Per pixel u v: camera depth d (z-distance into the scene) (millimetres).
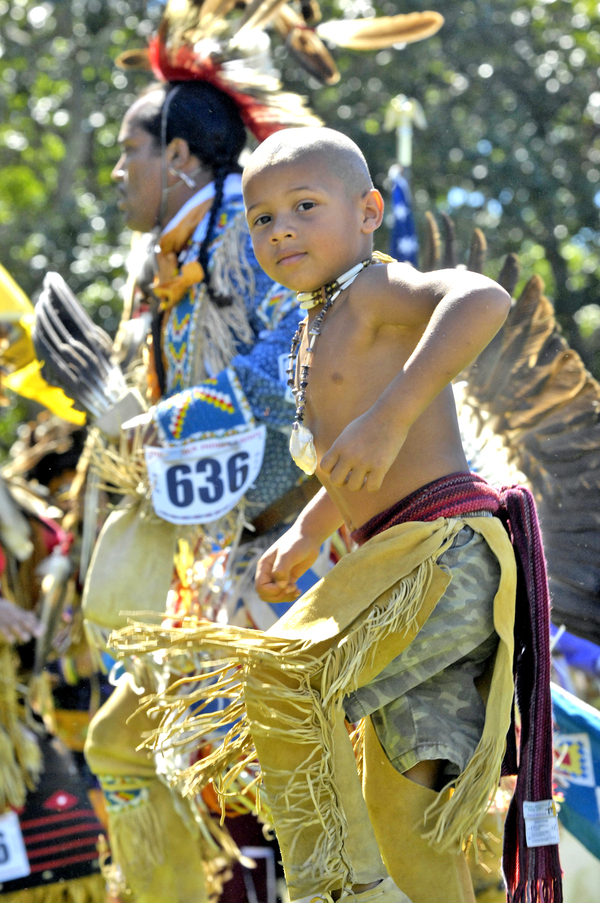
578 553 5660
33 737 7246
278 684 3541
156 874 5906
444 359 3324
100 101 22312
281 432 5781
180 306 6129
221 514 5629
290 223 3740
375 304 3676
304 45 7281
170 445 5723
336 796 3543
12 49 22234
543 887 3744
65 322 6195
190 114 6156
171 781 4117
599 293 25062
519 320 6098
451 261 7176
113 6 21859
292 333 5773
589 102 23797
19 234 21969
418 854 3656
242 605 5820
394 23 7176
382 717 3730
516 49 23359
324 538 4332
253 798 5766
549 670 3828
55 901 7008
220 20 6441
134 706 5910
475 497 3699
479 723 3730
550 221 23516
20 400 21922
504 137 22281
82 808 7207
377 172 21297
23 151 24891
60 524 9477
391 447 3328
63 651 8828
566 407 5895
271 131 6332
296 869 3553
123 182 6379
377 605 3543
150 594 5754
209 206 6102
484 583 3666
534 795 3773
